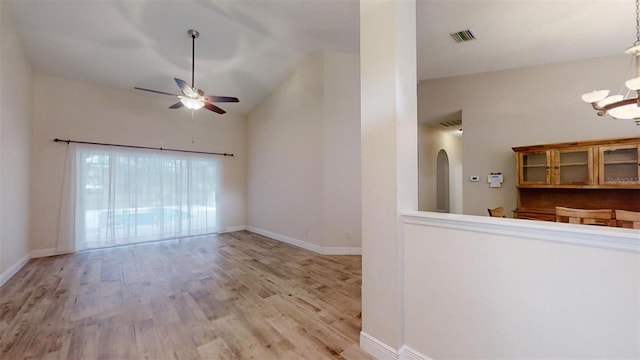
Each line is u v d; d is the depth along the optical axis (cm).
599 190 358
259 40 405
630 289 101
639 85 204
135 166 513
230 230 637
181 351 184
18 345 190
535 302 123
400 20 174
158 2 321
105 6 325
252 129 643
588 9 266
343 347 189
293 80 504
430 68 429
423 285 163
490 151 439
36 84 427
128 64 439
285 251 456
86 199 464
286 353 182
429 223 160
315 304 256
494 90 437
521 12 277
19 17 331
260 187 608
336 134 445
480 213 445
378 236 178
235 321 224
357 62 448
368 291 184
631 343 102
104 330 210
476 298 141
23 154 382
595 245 107
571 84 380
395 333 169
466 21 296
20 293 281
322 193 445
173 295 276
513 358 130
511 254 129
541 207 394
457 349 149
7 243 326
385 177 174
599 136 360
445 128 657
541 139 399
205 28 370
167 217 547
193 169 584
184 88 329
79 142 458
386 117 173
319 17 343
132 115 514
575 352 113
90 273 343
